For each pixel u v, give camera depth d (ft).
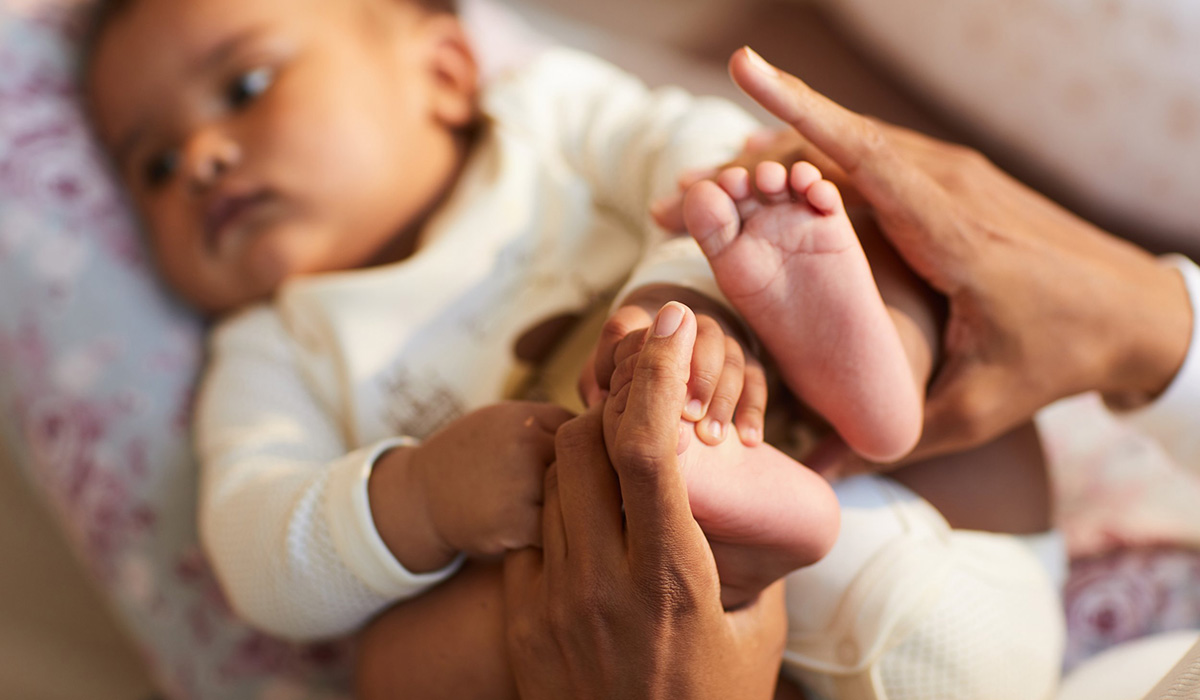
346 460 2.10
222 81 2.87
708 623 1.51
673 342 1.34
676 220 2.14
